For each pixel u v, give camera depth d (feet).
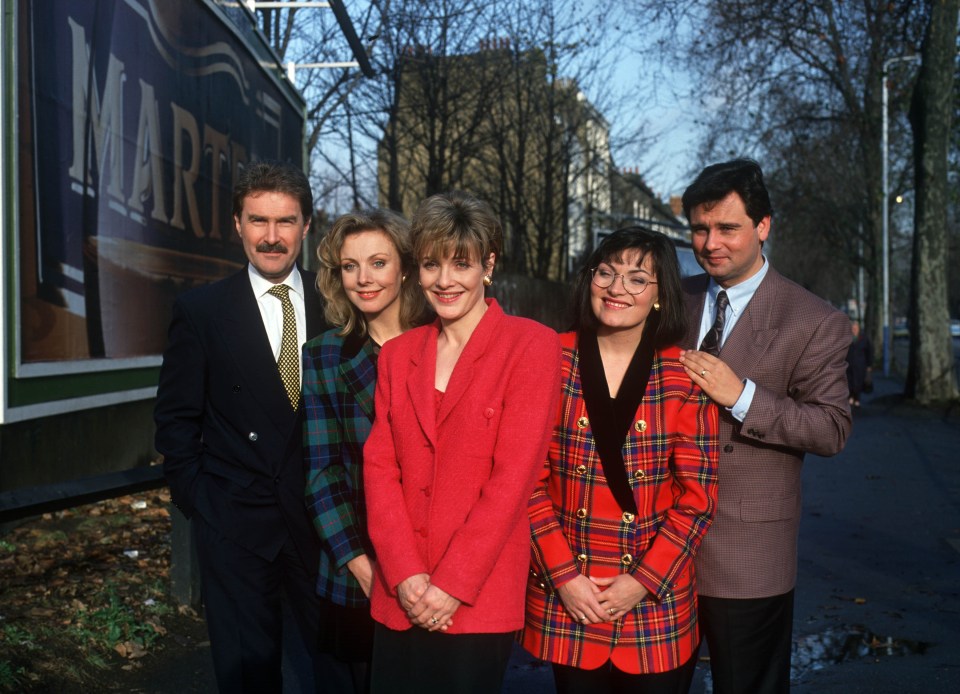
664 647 8.71
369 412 9.57
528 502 8.37
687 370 8.95
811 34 69.92
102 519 21.59
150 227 24.12
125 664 13.91
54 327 18.53
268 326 10.78
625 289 8.67
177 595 16.37
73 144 19.39
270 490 10.34
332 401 9.70
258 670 10.28
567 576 8.68
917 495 30.42
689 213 10.11
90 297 20.36
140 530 20.83
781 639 9.71
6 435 18.70
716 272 9.96
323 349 9.87
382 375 8.84
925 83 59.36
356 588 9.71
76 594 16.19
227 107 30.76
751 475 9.55
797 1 64.18
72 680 12.99
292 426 10.41
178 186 26.27
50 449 20.76
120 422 25.05
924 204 60.34
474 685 8.07
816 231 121.90
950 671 14.75
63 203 18.94
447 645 8.07
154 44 24.12
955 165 68.03
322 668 10.54
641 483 8.80
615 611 8.59
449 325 8.64
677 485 9.02
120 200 22.09
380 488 8.43
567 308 9.29
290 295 10.89
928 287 60.23
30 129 17.38
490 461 8.26
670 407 8.84
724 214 9.73
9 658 12.89
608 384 9.02
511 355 8.36
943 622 17.29
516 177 80.69
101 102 20.84
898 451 41.16
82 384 19.93
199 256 28.27
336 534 9.39
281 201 10.48
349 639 9.91
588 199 90.94
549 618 8.89
